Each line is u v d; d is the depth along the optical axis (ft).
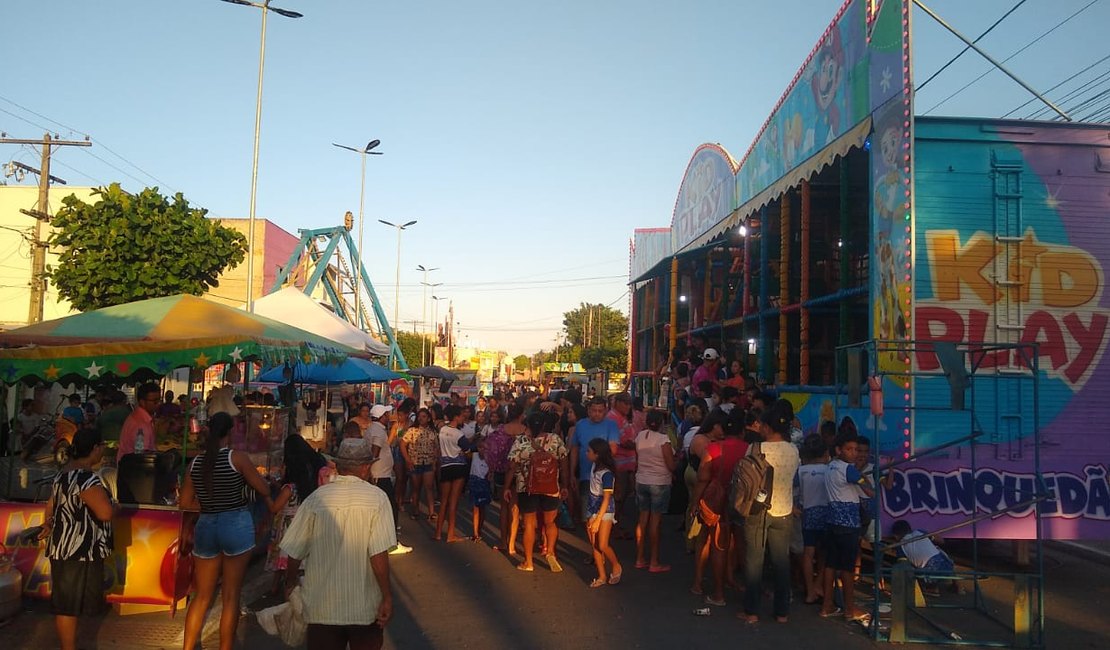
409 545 35.47
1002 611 25.99
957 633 23.39
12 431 28.89
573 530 39.68
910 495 29.60
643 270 90.12
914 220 30.42
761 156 50.37
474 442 37.45
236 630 21.35
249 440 30.53
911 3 30.66
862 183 47.65
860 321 50.49
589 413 36.22
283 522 26.30
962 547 35.94
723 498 25.41
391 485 37.55
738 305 62.03
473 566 31.24
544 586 28.12
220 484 19.66
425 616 24.27
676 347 61.82
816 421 38.88
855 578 26.23
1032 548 36.50
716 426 26.99
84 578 19.27
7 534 24.50
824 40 39.29
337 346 35.70
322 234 114.32
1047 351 30.48
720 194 60.59
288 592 25.75
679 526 40.96
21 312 123.95
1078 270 30.63
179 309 27.04
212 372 71.05
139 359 24.27
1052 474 30.09
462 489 37.32
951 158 30.78
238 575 19.81
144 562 23.15
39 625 22.34
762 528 24.03
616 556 33.60
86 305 51.78
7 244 123.95
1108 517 29.84
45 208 81.51
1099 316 30.58
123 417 34.63
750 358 56.59
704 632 22.99
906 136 30.58
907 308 30.30
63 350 24.00
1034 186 30.78
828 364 52.95
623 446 36.91
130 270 51.26
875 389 23.90
